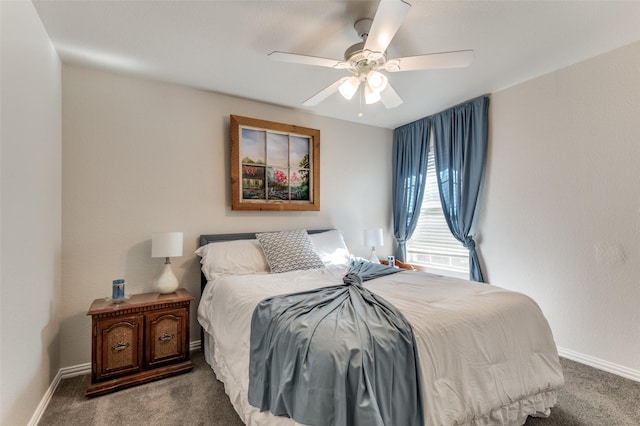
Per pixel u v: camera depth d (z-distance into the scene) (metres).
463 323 1.51
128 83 2.70
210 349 2.50
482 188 3.29
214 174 3.08
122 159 2.65
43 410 1.92
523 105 2.93
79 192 2.48
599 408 1.91
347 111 3.66
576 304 2.59
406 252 4.24
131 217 2.68
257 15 1.91
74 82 2.48
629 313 2.30
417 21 1.97
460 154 3.40
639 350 2.24
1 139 1.39
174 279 2.65
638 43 2.24
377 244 3.77
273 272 2.75
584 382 2.22
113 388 2.13
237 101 3.21
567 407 1.92
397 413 1.20
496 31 2.10
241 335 1.78
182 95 2.93
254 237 3.19
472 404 1.39
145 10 1.85
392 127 4.32
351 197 4.02
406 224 4.14
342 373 1.12
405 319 1.43
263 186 3.31
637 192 2.27
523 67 2.64
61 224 2.39
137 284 2.69
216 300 2.36
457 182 3.44
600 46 2.32
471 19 1.96
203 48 2.28
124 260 2.64
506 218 3.08
